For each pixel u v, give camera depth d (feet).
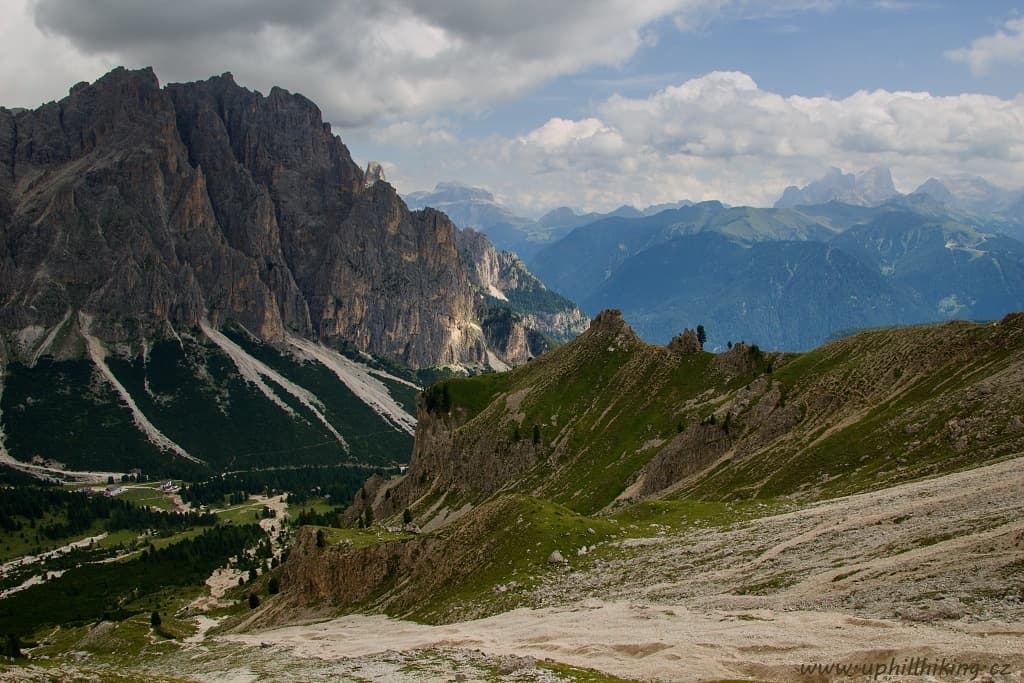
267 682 268.00
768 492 495.41
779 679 185.68
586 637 260.01
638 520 474.08
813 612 240.32
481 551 472.85
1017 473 326.85
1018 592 209.36
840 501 389.19
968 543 251.80
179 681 256.32
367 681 241.35
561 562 417.49
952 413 476.95
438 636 325.83
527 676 213.46
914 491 353.10
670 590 316.81
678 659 210.59
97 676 233.76
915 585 236.22
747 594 283.38
